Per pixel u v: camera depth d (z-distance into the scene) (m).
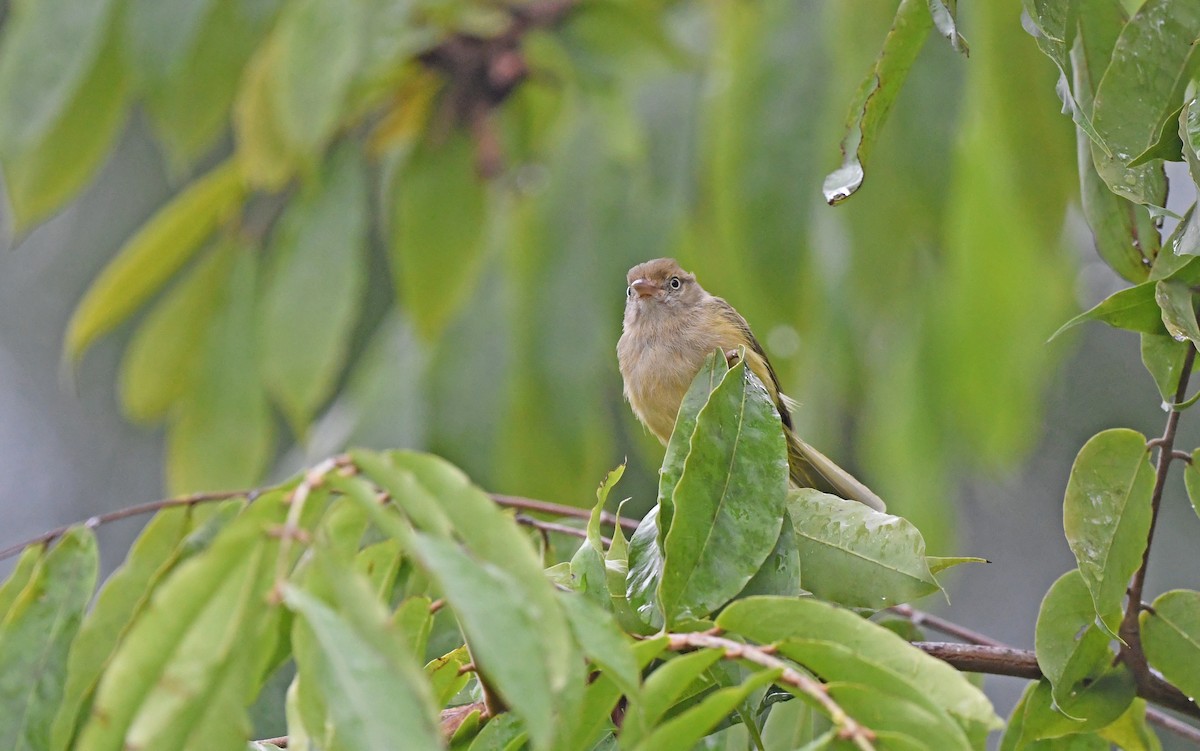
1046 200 8.32
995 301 10.69
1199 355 5.07
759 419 5.15
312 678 3.50
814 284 10.30
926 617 6.96
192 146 10.01
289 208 10.97
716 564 4.89
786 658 4.24
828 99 9.12
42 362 18.75
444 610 6.16
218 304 10.28
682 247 11.36
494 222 11.55
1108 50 5.34
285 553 3.42
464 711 5.09
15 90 9.41
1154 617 5.35
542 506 6.55
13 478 18.80
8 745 5.05
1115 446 5.09
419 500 3.60
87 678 5.10
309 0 9.08
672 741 3.80
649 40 10.90
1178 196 11.79
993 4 8.05
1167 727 6.20
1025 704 5.57
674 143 11.01
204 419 10.16
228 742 3.35
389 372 11.10
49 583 5.29
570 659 3.67
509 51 10.85
